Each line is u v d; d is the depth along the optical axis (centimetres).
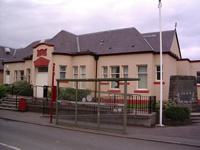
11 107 1719
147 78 1733
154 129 1042
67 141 796
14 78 2541
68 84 1931
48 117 1391
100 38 2211
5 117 1375
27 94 2033
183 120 1169
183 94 1410
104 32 2286
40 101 1647
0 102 1844
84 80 1055
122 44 1958
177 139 844
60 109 1415
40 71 2034
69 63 1973
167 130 1020
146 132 971
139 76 1791
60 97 1187
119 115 1166
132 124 1134
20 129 1024
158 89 1747
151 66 1719
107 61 1931
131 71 1800
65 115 1330
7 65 2630
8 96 1967
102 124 1163
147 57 1738
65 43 2078
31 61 2258
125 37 2044
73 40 2270
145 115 1102
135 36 1978
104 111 1207
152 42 1928
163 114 1196
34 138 834
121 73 1856
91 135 923
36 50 1998
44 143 755
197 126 1137
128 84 1802
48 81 1892
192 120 1252
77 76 1980
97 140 825
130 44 1902
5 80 2662
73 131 1009
